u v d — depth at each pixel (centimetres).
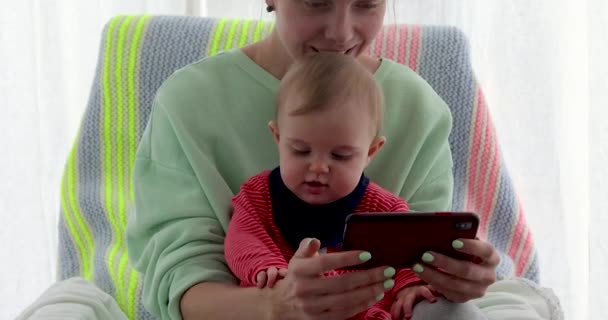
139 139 147
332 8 117
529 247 144
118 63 149
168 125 130
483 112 146
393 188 130
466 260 103
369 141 115
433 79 146
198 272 119
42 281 191
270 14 176
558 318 122
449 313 106
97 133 148
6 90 180
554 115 179
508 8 176
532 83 178
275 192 119
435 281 104
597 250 172
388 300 115
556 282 185
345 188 114
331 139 111
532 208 184
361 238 98
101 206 144
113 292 136
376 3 119
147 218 128
